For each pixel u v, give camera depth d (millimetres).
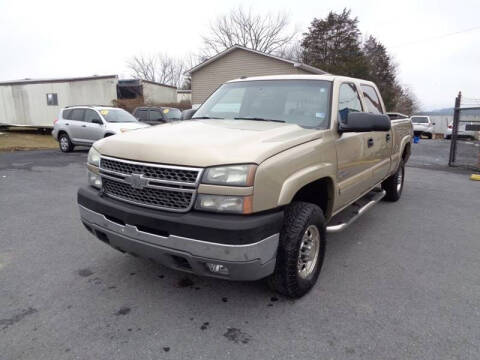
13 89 21547
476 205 6133
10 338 2412
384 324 2602
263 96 3777
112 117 12734
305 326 2574
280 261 2699
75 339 2410
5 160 11367
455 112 10758
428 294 3045
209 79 22906
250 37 40625
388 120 3057
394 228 4836
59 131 13484
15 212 5422
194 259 2336
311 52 38281
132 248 2637
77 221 4984
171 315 2703
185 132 2852
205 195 2305
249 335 2471
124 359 2223
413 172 9914
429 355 2271
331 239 4398
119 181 2648
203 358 2242
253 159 2303
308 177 2719
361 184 3988
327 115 3295
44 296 2965
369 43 45094
